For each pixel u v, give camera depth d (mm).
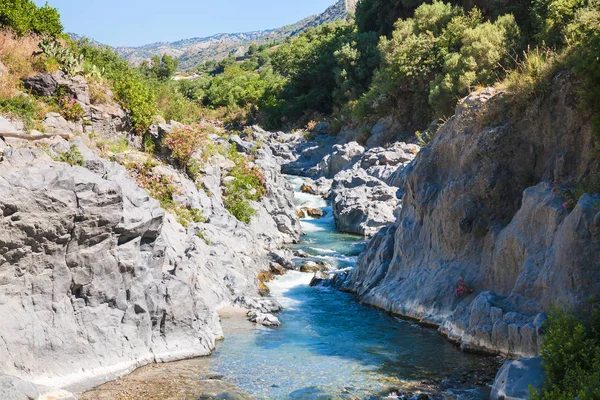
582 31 15055
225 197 24688
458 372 11805
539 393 9234
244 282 17953
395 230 19250
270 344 13586
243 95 82000
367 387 10992
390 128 45875
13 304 10539
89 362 11156
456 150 17188
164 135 23156
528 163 15445
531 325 11641
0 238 10219
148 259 12945
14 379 9055
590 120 13633
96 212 11438
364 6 67125
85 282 11539
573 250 11281
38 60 21078
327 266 22172
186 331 12906
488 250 14938
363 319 15844
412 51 43406
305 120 65312
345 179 35031
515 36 35500
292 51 86188
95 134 20781
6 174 10625
